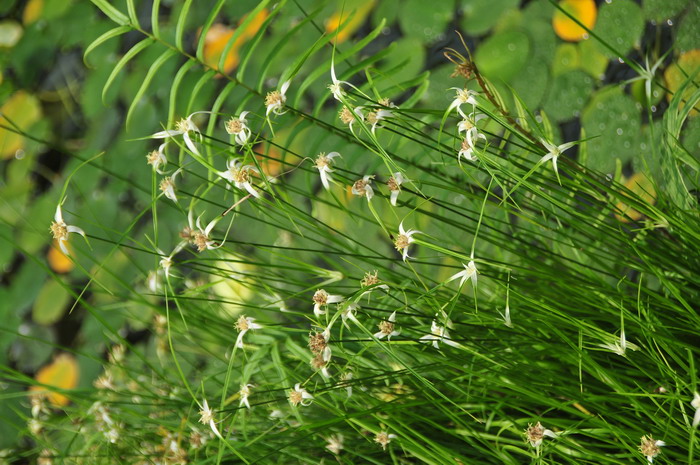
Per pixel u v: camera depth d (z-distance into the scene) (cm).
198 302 171
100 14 232
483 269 158
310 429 155
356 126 159
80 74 239
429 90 185
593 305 154
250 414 162
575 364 153
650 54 179
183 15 154
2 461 172
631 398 149
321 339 150
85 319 211
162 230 198
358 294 150
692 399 147
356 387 156
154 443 166
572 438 153
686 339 156
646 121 178
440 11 188
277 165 188
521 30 184
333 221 184
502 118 152
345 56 157
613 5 181
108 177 210
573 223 157
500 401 153
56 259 215
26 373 211
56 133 237
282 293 162
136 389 173
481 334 156
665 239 161
